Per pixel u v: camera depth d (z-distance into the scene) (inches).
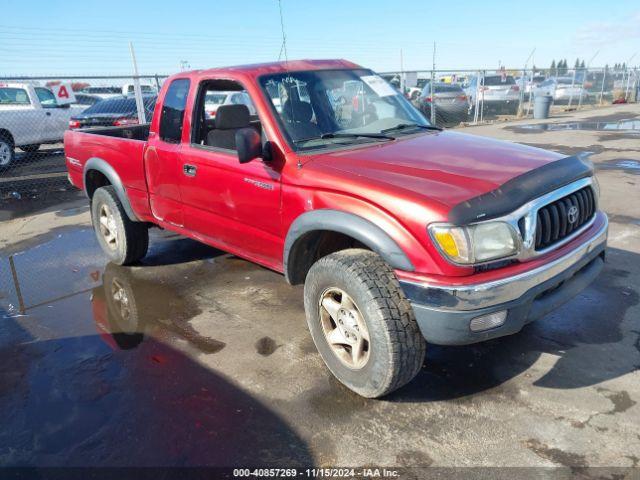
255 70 148.6
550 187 112.7
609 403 114.3
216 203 153.0
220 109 155.8
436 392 120.8
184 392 124.6
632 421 108.3
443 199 102.3
